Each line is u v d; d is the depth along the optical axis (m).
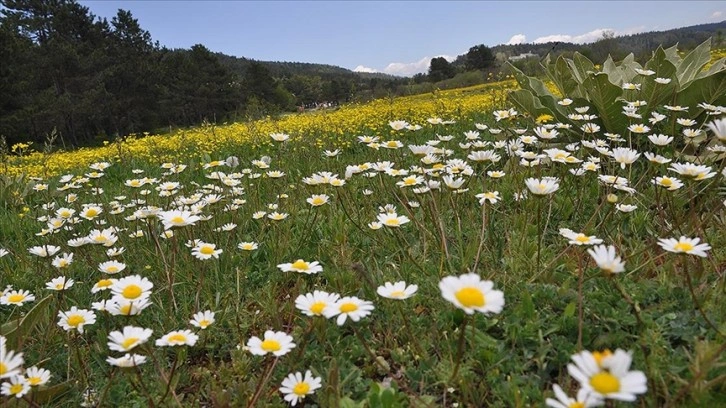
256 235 3.50
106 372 2.10
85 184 5.81
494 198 2.64
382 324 2.22
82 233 3.71
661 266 2.26
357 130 7.71
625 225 2.84
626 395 1.02
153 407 1.70
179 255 3.13
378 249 2.89
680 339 1.84
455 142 5.52
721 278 2.04
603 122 4.14
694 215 2.48
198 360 2.24
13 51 35.09
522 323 1.98
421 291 2.37
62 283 2.30
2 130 33.19
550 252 2.57
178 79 53.53
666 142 2.85
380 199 3.79
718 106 3.68
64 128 40.19
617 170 3.54
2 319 2.61
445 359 1.83
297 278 2.61
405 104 10.39
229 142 8.40
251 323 2.40
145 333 1.65
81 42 47.69
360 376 1.90
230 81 56.81
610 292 2.11
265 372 1.89
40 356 2.20
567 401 1.14
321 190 3.97
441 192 3.20
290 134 7.60
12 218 4.45
